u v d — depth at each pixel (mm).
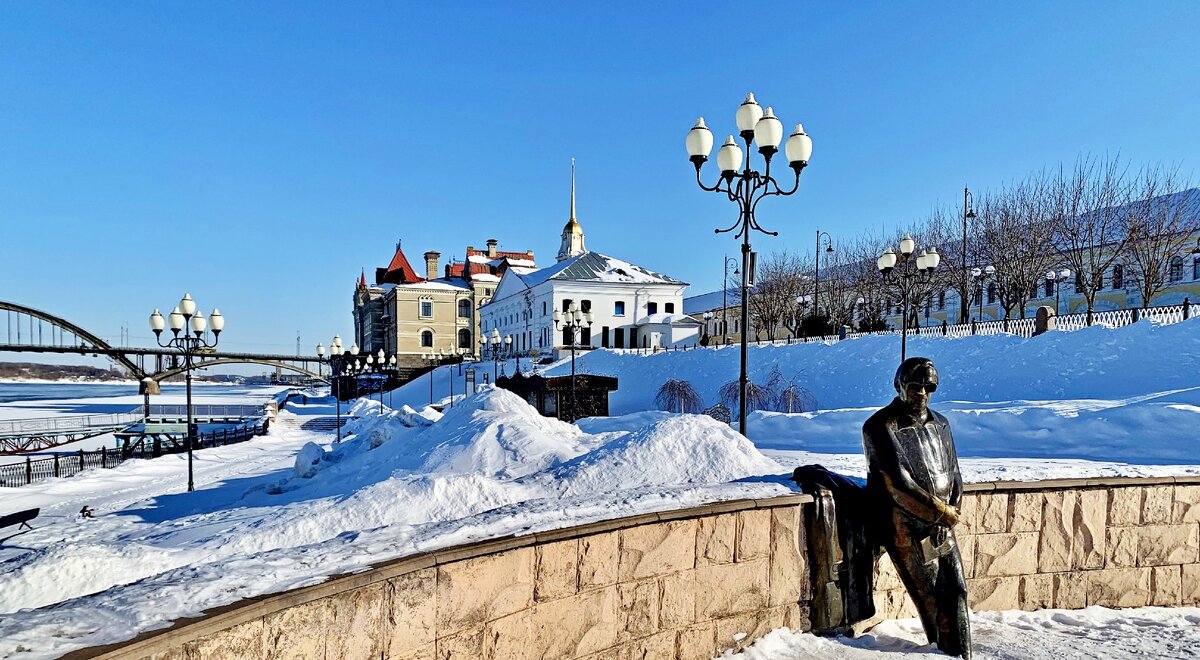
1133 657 4320
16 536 10273
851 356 26828
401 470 9328
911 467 4293
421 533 3352
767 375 28516
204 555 5051
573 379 21016
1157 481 5410
